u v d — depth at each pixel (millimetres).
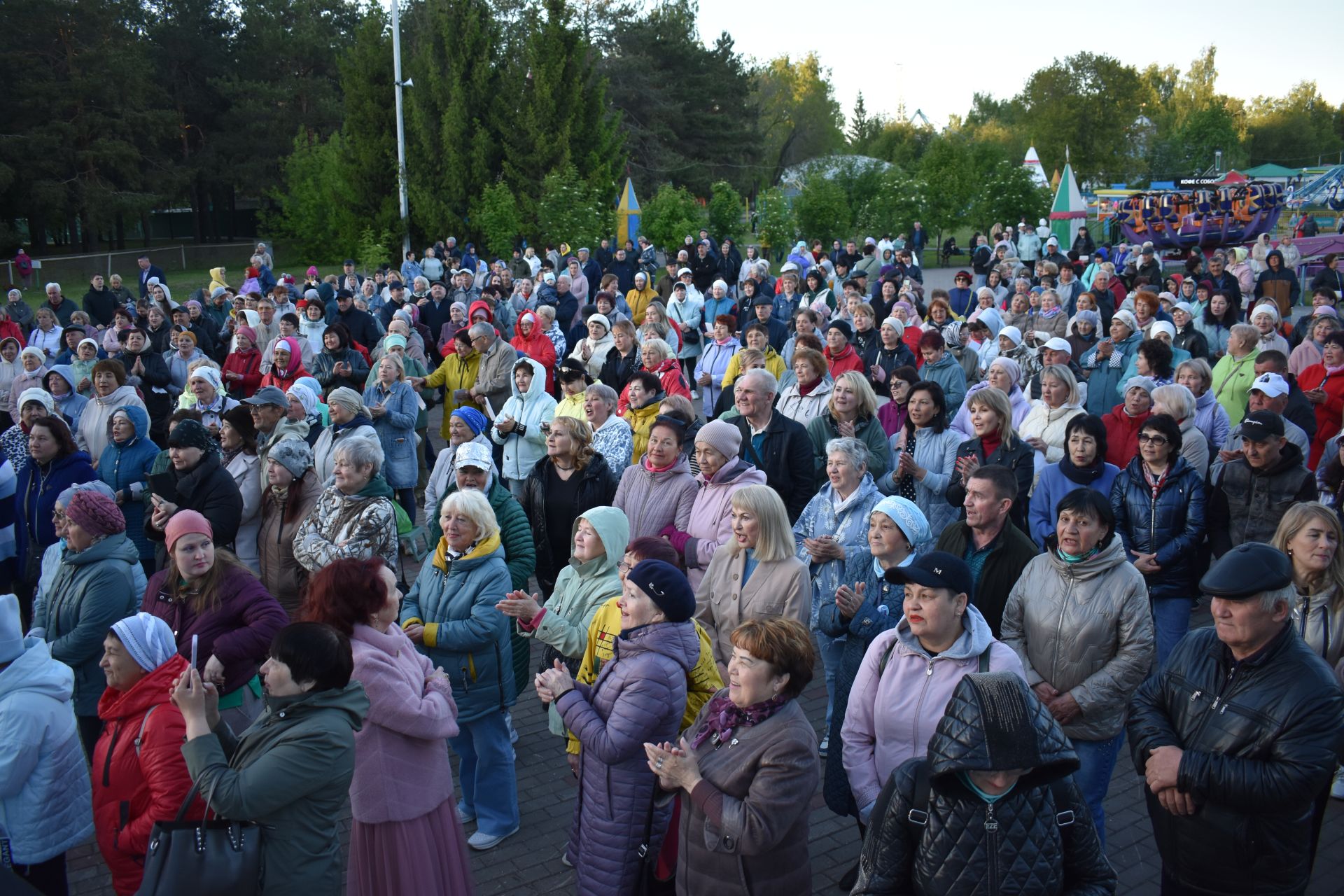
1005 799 2744
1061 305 15219
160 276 25062
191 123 58031
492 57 36906
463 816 5480
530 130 35375
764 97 84750
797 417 8289
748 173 63469
